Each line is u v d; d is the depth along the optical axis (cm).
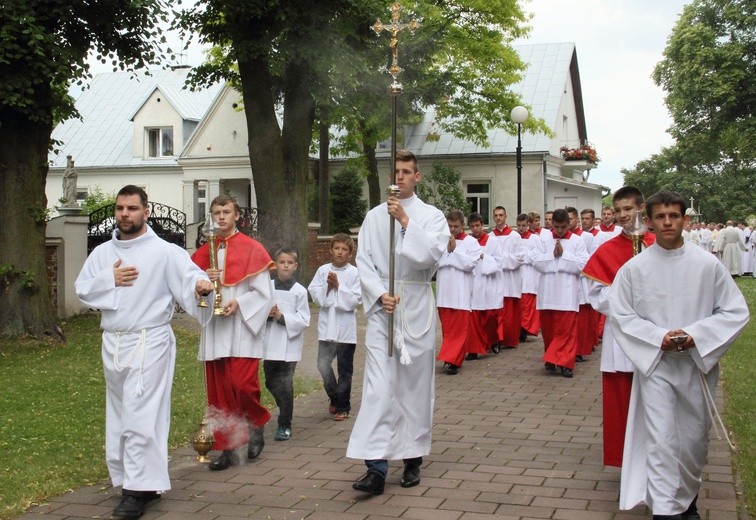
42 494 586
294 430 780
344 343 823
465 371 1114
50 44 1199
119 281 557
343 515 542
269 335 739
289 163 1948
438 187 3506
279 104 2444
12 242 1259
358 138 2927
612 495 577
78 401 895
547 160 3641
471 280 1116
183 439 746
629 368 588
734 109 3484
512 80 2938
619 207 621
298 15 1722
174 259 575
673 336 498
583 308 1202
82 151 4056
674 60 3591
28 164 1272
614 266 614
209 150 3688
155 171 3906
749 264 3462
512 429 775
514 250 1345
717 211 6481
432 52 2352
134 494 547
